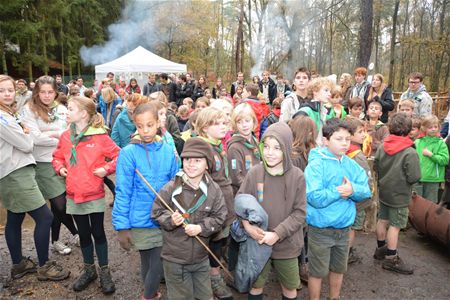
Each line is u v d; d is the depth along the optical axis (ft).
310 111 13.38
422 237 15.74
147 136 9.56
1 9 84.17
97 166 10.98
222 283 11.30
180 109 23.57
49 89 12.71
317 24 117.29
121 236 9.78
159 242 9.69
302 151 11.59
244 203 8.79
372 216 16.08
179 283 9.01
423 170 16.12
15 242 12.15
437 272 12.82
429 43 99.04
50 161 12.92
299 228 9.06
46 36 97.45
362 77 23.09
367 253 14.17
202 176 9.10
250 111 11.73
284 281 9.52
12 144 11.10
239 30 117.39
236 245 11.16
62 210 13.26
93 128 11.04
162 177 9.82
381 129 16.24
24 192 11.48
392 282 12.20
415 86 20.80
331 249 10.11
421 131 16.17
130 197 9.66
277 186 9.29
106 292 11.32
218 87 56.39
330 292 10.55
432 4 120.57
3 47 86.48
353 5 103.45
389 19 136.98
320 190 9.46
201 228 8.70
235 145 11.82
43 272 12.08
